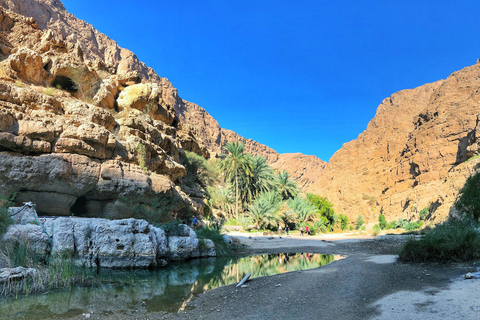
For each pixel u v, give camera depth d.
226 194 43.47
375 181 131.62
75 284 7.03
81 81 25.52
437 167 93.44
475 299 4.10
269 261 11.30
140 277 8.15
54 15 109.75
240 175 44.38
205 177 48.97
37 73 21.53
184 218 26.83
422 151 102.12
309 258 11.80
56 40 25.39
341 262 8.98
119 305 5.55
